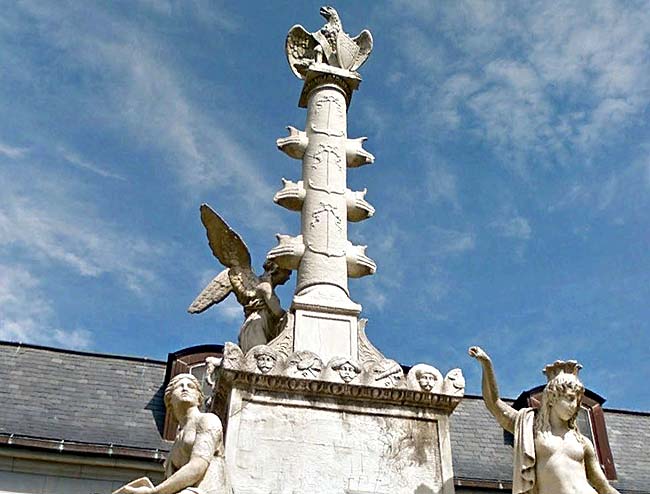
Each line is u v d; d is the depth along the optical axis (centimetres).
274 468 725
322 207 950
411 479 743
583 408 1562
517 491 693
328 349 836
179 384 715
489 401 750
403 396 778
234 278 940
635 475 1499
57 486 1245
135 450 1277
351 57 1102
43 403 1395
